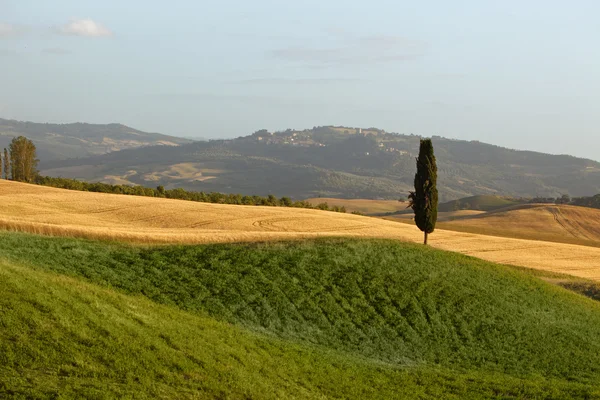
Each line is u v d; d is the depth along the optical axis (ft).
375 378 96.89
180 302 111.04
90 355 72.59
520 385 102.06
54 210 268.62
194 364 79.25
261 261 140.56
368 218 350.43
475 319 135.03
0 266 91.09
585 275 242.37
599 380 113.09
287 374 88.38
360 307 128.98
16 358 67.15
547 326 139.95
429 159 201.77
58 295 85.35
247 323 110.32
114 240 147.54
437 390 95.96
